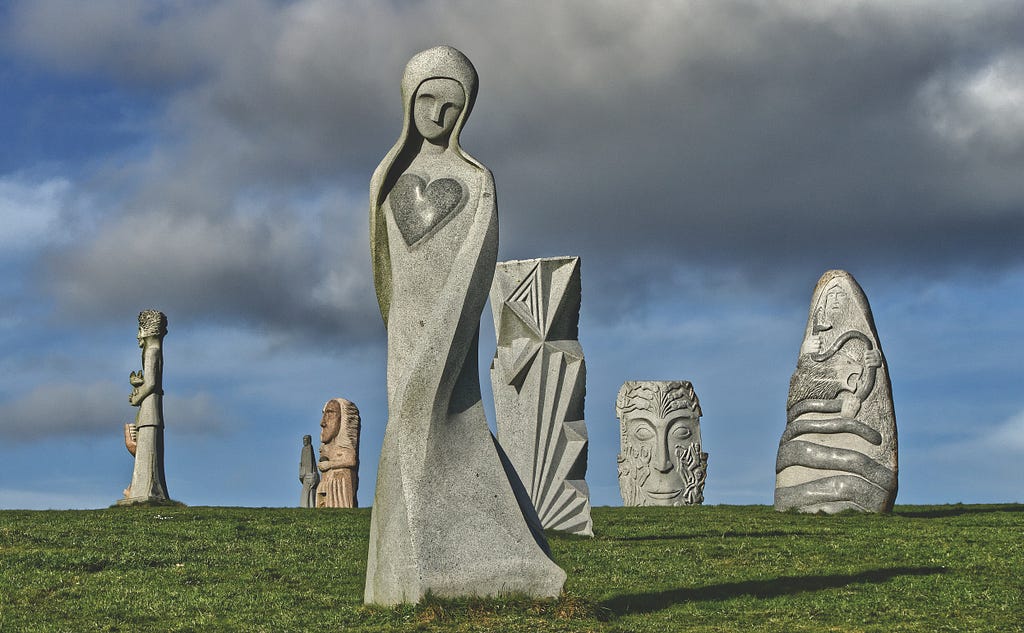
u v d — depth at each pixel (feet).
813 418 78.74
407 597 35.22
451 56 37.99
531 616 34.81
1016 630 37.19
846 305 79.61
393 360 37.22
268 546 56.80
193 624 39.19
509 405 70.18
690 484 106.32
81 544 56.13
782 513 78.18
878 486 76.18
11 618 40.34
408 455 35.83
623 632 34.76
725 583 45.83
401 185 37.88
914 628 37.58
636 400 108.06
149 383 95.40
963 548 54.95
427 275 36.91
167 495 95.20
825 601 41.70
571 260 71.36
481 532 35.73
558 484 68.03
